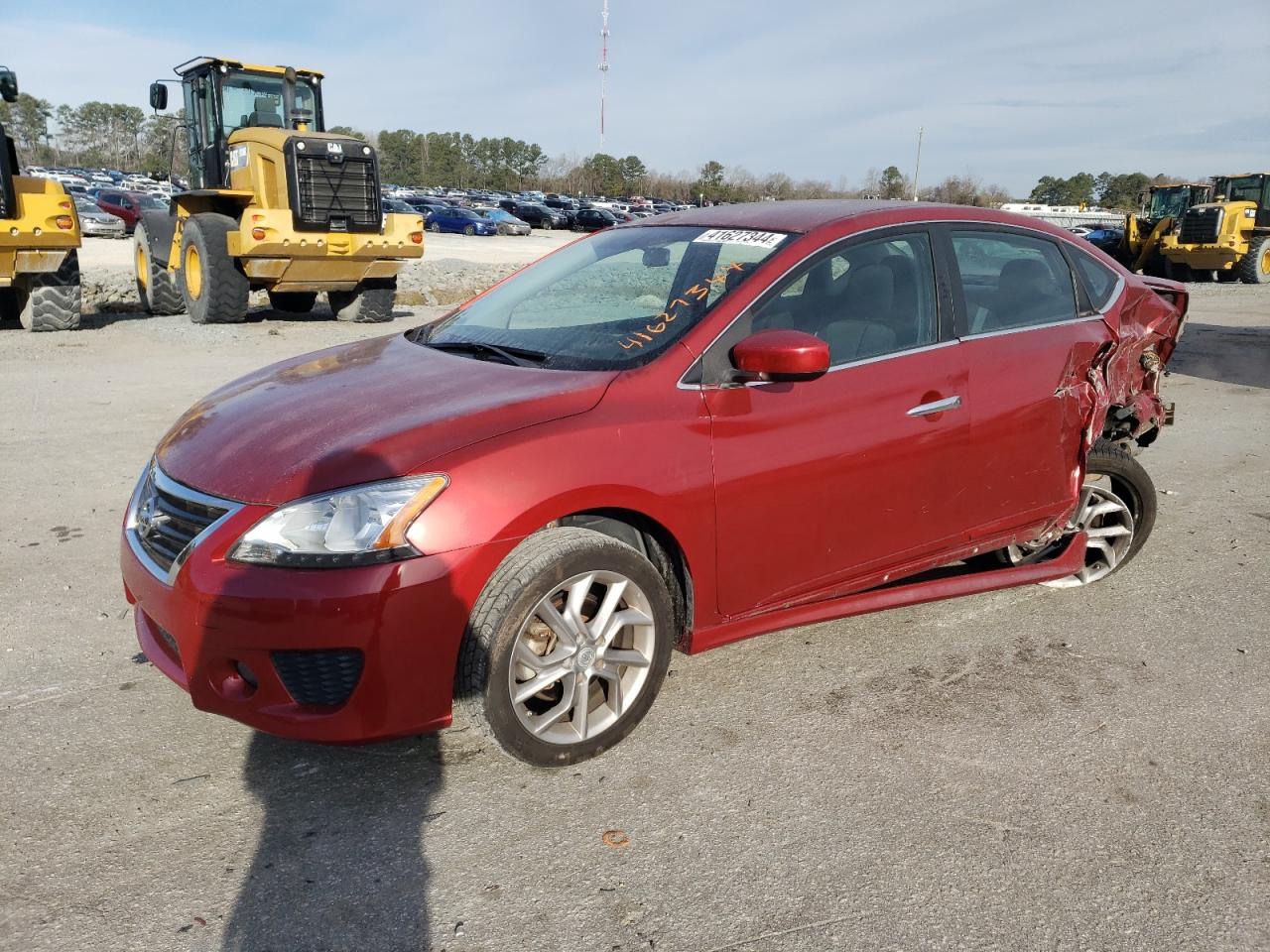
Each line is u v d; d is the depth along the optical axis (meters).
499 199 65.44
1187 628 3.96
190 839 2.54
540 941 2.21
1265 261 24.78
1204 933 2.28
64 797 2.69
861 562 3.42
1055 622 3.99
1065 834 2.63
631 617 2.88
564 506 2.68
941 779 2.87
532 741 2.75
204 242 12.15
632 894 2.37
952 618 4.01
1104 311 4.17
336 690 2.56
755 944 2.22
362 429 2.74
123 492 5.42
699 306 3.15
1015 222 3.97
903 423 3.37
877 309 3.42
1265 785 2.88
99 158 155.25
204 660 2.56
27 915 2.25
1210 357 11.74
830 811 2.70
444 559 2.53
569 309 3.47
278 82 13.35
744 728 3.12
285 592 2.45
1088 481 4.23
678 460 2.88
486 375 3.09
